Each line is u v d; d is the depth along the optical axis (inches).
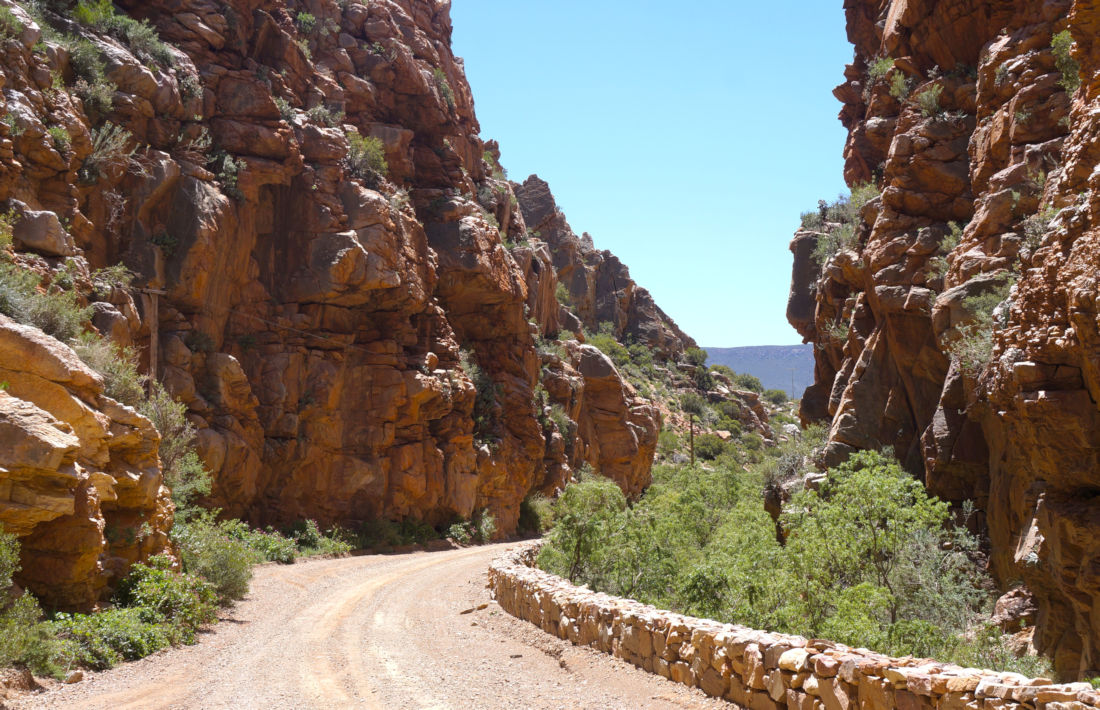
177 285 1214.9
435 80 2244.1
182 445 899.4
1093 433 542.6
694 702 358.0
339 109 1791.3
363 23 2065.7
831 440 1041.5
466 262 1963.6
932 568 608.7
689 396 4424.2
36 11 1105.4
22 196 921.5
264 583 925.2
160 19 1389.0
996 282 807.1
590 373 2797.7
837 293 1240.8
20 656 403.2
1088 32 626.2
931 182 1024.9
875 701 269.7
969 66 1061.8
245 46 1509.6
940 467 877.2
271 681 437.1
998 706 230.4
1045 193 711.1
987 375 719.7
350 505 1557.6
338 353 1544.0
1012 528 722.8
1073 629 611.2
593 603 490.3
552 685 422.6
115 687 414.3
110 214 1128.8
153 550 629.9
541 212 4244.6
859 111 1464.1
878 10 1428.4
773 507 1189.1
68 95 1059.9
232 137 1397.6
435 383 1690.5
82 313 743.1
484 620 663.1
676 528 1043.9
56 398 516.4
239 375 1291.8
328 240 1507.1
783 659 315.3
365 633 613.9
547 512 2277.3
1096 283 496.7
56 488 471.2
